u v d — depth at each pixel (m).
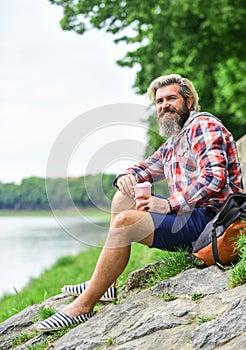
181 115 6.13
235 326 4.57
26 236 55.69
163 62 21.06
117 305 5.71
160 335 4.89
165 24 20.28
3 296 15.49
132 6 19.38
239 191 5.91
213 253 5.58
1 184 80.19
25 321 6.66
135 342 4.94
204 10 19.83
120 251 5.73
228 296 5.05
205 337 4.59
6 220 138.25
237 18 19.83
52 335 5.87
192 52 21.48
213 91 25.44
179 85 6.16
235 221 5.46
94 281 5.80
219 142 5.83
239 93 24.62
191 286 5.54
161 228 5.76
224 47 21.84
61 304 6.79
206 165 5.75
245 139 10.52
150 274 6.17
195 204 5.77
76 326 5.79
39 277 18.39
